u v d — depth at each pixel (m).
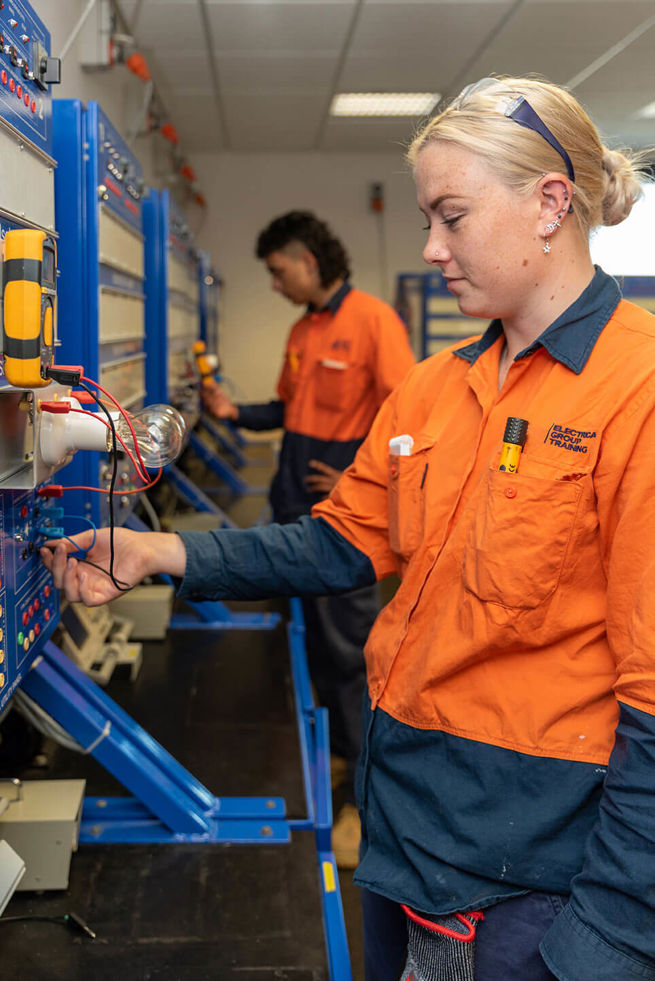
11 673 1.20
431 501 1.00
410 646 1.00
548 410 0.89
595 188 0.90
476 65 5.75
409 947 0.96
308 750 2.06
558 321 0.90
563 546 0.86
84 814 1.66
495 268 0.88
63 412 1.13
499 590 0.88
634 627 0.78
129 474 1.97
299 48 5.34
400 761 0.98
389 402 1.18
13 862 1.26
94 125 1.66
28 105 1.28
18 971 1.22
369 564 1.16
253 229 9.05
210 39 5.12
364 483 1.16
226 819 1.68
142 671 2.47
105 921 1.35
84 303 1.69
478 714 0.92
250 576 1.17
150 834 1.61
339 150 8.79
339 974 1.36
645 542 0.80
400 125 7.56
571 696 0.89
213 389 3.16
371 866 0.99
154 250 3.04
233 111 7.05
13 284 0.96
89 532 1.21
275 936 1.33
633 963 0.73
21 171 1.23
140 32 4.98
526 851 0.88
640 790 0.74
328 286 2.55
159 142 6.00
